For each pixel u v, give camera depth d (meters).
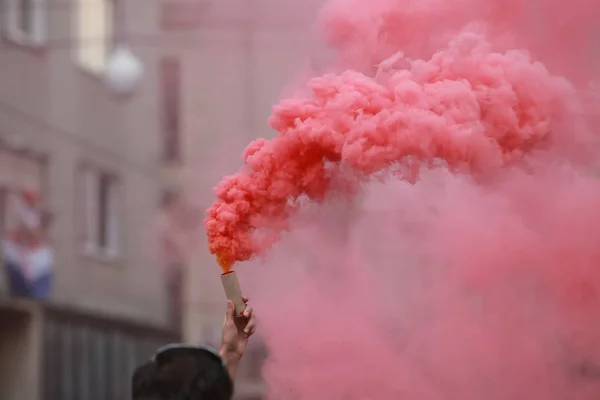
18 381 28.25
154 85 38.75
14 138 30.84
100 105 35.84
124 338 34.97
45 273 28.88
